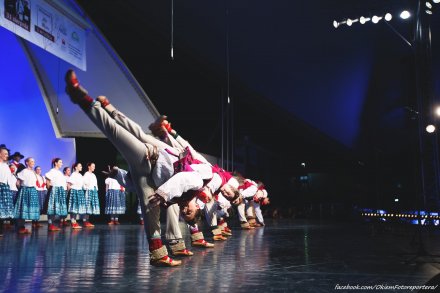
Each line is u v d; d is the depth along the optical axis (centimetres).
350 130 1458
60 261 290
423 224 570
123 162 1191
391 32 890
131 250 360
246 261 289
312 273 238
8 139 888
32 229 683
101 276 230
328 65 1094
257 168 1694
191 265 270
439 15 718
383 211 745
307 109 1319
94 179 795
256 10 956
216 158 1316
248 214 745
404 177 1342
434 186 641
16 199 598
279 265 270
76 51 848
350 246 395
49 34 749
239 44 1059
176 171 258
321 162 1967
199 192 272
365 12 834
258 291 189
